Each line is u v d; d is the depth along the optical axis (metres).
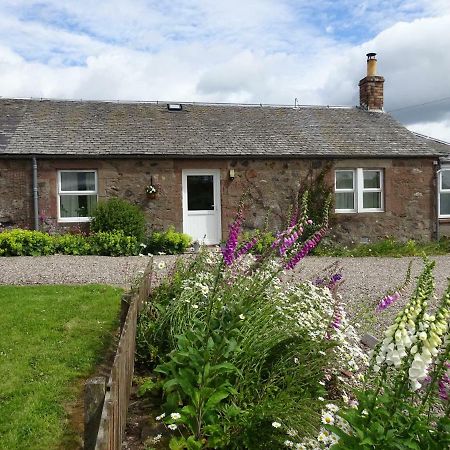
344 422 2.56
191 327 3.87
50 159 12.16
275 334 3.64
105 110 14.64
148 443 2.99
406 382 2.32
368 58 17.28
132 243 11.66
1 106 13.99
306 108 16.81
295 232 4.18
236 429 2.85
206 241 13.24
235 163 13.30
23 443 3.09
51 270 8.82
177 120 14.60
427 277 2.29
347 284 8.34
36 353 4.55
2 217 11.98
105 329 5.29
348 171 14.37
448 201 15.52
